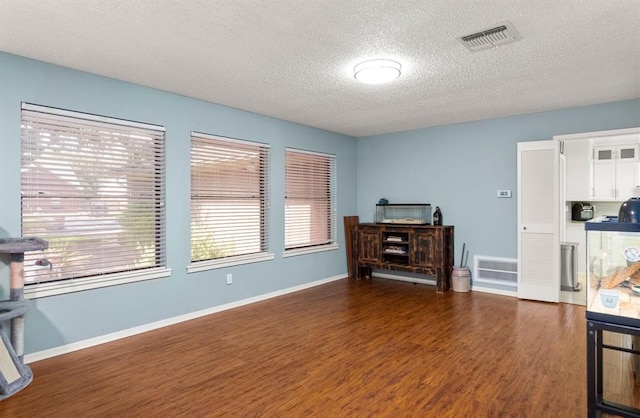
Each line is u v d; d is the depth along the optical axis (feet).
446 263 17.43
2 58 9.37
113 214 11.48
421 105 14.61
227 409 7.39
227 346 10.72
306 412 7.27
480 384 8.32
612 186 21.08
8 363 8.26
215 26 8.18
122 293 11.54
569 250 17.54
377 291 17.49
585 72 11.01
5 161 9.39
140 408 7.44
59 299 10.22
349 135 21.03
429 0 7.15
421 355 9.95
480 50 9.46
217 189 14.49
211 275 14.08
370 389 8.16
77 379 8.70
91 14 7.62
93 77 10.99
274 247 16.65
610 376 8.55
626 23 8.08
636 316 6.28
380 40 8.89
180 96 13.19
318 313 13.92
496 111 15.58
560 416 7.03
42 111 9.98
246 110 15.38
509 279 16.53
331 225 20.21
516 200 16.34
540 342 10.81
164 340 11.21
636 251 6.32
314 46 9.22
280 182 17.02
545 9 7.51
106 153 11.32
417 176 19.34
